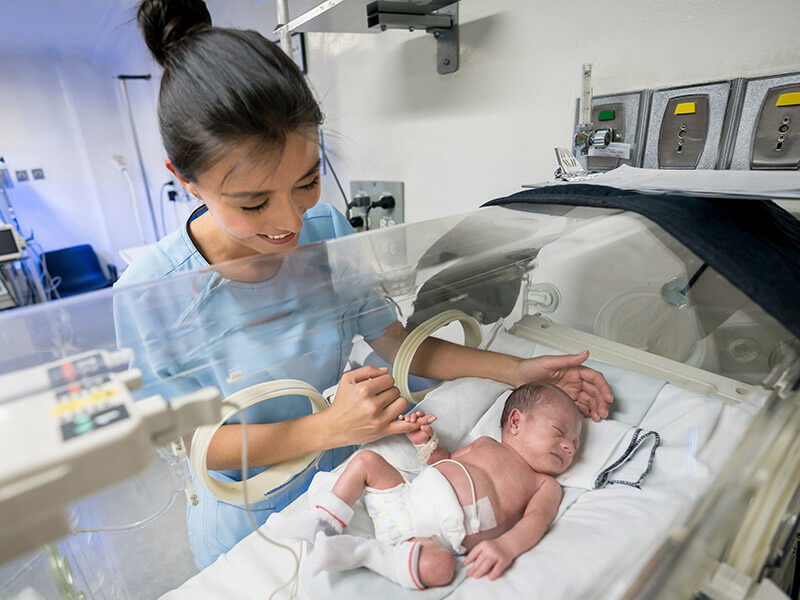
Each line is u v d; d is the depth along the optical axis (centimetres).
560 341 101
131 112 411
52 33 353
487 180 130
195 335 60
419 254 80
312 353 74
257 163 52
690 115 84
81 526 51
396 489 73
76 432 27
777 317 52
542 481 79
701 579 40
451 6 124
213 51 50
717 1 79
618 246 77
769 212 69
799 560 62
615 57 94
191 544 67
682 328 79
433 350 98
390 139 159
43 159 434
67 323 54
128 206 481
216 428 60
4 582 46
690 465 62
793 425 50
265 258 66
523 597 55
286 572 65
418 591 60
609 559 56
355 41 161
